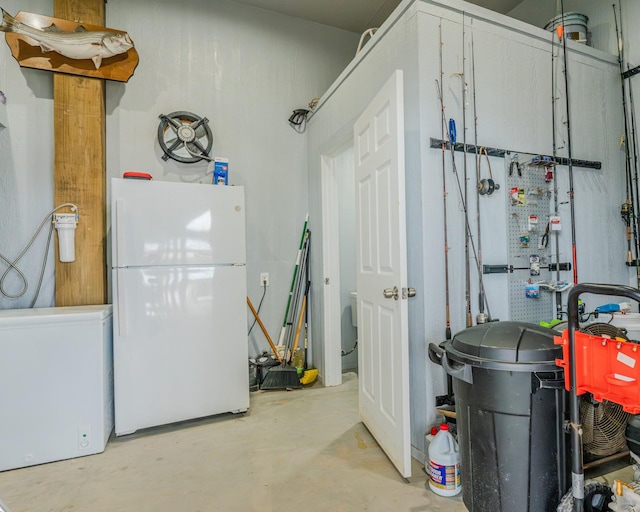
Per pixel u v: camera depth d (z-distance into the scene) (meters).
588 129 2.54
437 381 1.92
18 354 1.94
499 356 1.29
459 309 2.00
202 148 3.06
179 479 1.81
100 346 2.12
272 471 1.87
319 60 3.66
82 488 1.75
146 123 2.97
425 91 1.96
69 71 2.61
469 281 2.02
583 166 2.48
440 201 1.98
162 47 3.04
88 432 2.06
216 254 2.52
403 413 1.73
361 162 2.31
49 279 2.65
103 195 2.72
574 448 1.13
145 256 2.31
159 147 3.00
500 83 2.20
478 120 2.12
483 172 2.11
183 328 2.41
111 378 2.30
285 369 3.07
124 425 2.24
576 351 1.09
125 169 2.90
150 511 1.58
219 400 2.50
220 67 3.25
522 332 1.35
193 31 3.16
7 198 2.57
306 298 3.49
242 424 2.44
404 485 1.73
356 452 2.05
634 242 2.63
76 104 2.64
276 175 3.45
